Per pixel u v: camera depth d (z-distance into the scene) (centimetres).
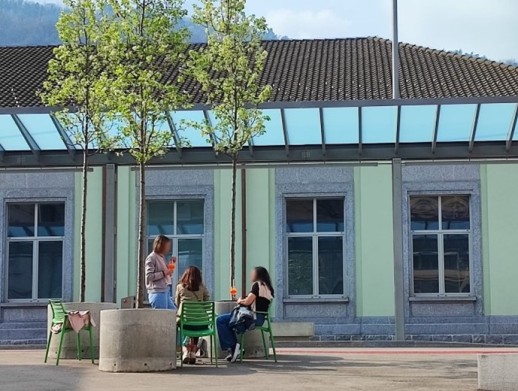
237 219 2827
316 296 2822
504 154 2338
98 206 2861
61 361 1588
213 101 2103
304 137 2342
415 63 3297
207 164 2405
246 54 2067
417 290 2809
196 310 1491
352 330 2775
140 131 1695
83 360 1602
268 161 2383
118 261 2844
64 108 1884
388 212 2812
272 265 2816
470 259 2802
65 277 2853
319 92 3017
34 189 2883
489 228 2800
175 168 2388
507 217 2798
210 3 2034
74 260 2855
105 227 2391
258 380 1302
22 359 1641
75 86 1862
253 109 2034
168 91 1712
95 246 2852
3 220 2881
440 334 2762
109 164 2392
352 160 2383
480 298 2777
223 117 2031
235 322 1554
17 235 2894
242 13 2034
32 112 2202
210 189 2847
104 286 2367
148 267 1596
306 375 1368
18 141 2353
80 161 2397
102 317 1426
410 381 1302
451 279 2808
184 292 1572
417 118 2258
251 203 2836
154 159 2377
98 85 1720
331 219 2845
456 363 1571
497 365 1219
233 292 1920
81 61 1862
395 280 2344
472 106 2206
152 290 1593
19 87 3133
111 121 1842
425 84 3075
